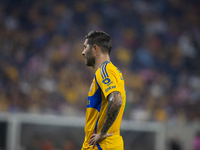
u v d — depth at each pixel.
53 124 30.62
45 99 41.34
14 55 47.56
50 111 39.47
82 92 45.09
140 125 33.59
